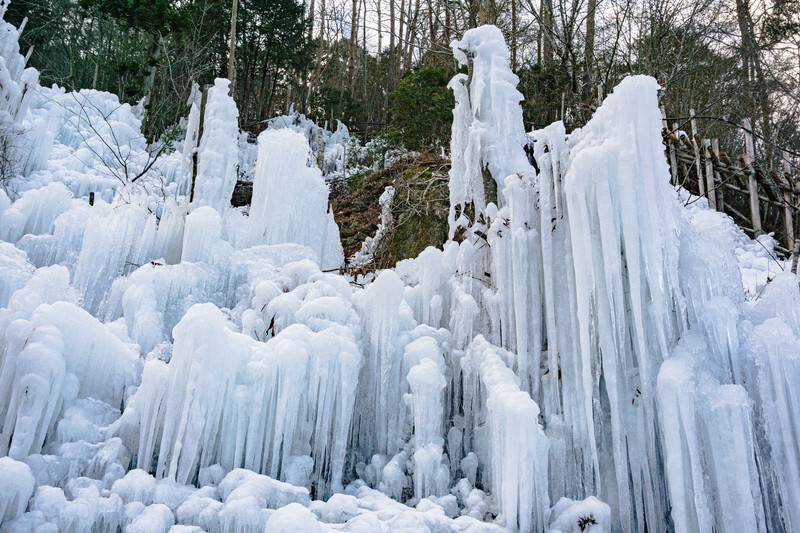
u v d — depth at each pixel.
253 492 4.20
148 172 11.19
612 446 4.98
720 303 4.77
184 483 4.49
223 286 6.64
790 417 4.40
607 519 4.39
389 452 5.48
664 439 4.69
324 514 4.41
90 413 4.71
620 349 4.85
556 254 5.45
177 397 4.61
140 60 18.70
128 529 3.84
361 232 12.27
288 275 6.49
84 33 20.80
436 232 9.71
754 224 9.88
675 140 11.10
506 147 6.31
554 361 5.21
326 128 24.16
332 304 5.65
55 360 4.43
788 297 4.86
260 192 7.49
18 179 8.83
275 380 4.93
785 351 4.45
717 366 4.66
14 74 10.55
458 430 5.54
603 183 4.89
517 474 4.54
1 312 4.67
